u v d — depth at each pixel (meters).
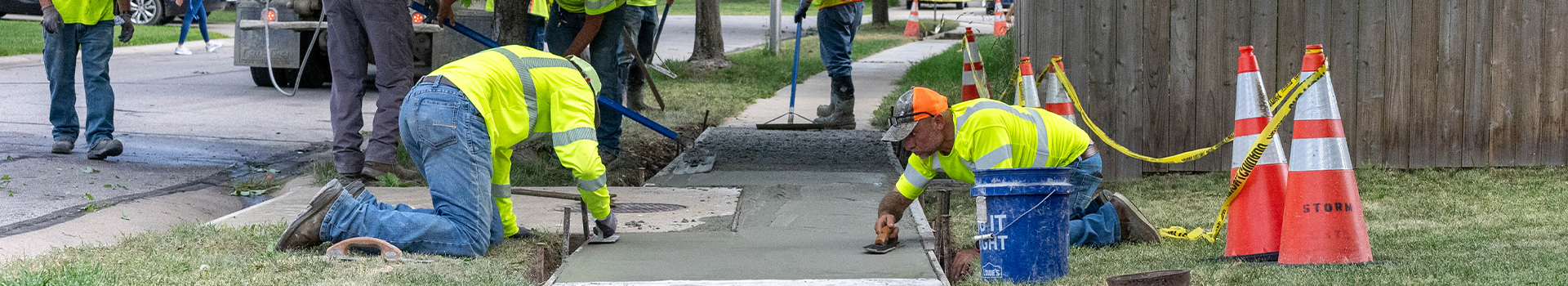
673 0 10.46
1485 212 5.50
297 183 6.70
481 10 11.16
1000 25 24.41
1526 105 6.83
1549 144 6.86
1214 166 6.96
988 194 3.88
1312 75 4.05
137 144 8.11
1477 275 3.68
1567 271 3.68
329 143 8.55
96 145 7.27
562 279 4.01
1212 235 4.72
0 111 9.74
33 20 23.78
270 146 8.30
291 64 11.69
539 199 5.99
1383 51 6.77
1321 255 4.04
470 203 4.29
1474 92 6.82
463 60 4.43
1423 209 5.68
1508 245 4.40
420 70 11.32
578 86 4.47
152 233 4.74
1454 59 6.79
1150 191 6.49
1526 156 6.88
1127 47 6.80
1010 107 4.29
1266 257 4.23
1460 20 6.75
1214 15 6.77
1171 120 6.88
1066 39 6.81
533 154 7.35
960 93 12.36
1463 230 4.95
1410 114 6.83
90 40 7.25
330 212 4.28
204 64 15.74
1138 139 6.88
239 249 4.39
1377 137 6.86
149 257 4.13
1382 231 5.00
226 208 6.13
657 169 8.14
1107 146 6.89
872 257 4.40
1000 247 3.88
